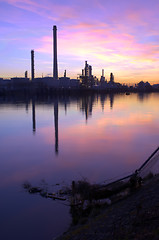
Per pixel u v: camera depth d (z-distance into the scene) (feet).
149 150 125.80
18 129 212.23
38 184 75.41
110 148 132.98
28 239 43.55
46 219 50.39
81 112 367.04
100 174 84.53
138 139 158.30
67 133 188.96
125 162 102.17
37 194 66.23
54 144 148.25
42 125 236.43
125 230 27.27
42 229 46.06
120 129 204.33
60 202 58.59
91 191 53.36
